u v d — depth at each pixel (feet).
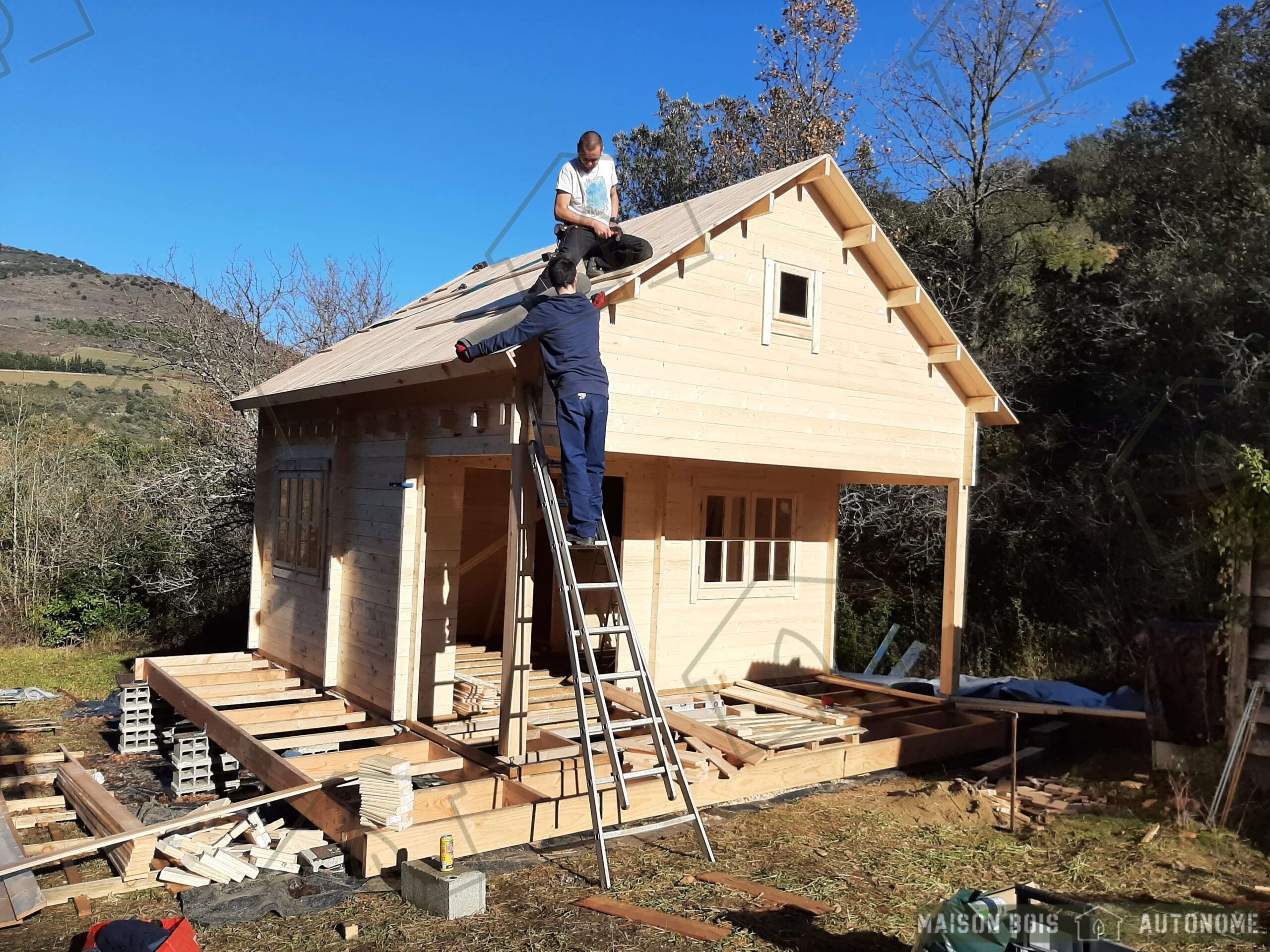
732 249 26.20
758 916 16.17
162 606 54.13
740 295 26.37
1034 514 48.85
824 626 36.81
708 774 23.57
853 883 17.92
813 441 28.12
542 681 31.32
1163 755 23.77
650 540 31.50
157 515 54.49
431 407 26.81
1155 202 50.60
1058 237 59.31
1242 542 22.39
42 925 16.21
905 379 30.86
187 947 13.57
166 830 18.70
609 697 28.81
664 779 22.08
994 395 31.65
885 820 22.07
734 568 33.94
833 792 24.56
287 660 35.35
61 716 35.91
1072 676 41.96
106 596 53.06
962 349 30.63
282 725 26.86
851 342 29.30
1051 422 50.21
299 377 35.58
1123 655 40.91
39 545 53.67
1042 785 25.12
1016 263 56.95
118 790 26.23
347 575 31.48
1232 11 46.98
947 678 32.30
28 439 55.11
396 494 28.43
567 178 23.86
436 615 28.81
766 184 27.40
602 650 33.01
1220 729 22.90
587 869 18.52
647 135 89.40
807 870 18.60
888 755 26.96
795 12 76.43
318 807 20.39
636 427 24.02
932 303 29.78
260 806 22.49
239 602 53.57
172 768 28.55
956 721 31.37
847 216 28.78
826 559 37.01
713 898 17.02
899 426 30.60
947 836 20.98
